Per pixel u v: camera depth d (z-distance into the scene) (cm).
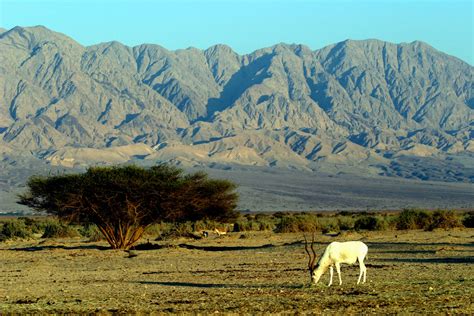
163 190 7662
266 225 11931
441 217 10700
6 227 10844
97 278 4862
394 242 7819
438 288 3781
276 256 6438
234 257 6456
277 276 4669
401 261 5678
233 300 3516
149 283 4466
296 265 5491
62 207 7638
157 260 6272
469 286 3859
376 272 4766
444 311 3050
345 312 3064
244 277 4669
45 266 5859
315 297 3534
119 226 7831
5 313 3244
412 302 3303
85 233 11106
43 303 3581
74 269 5588
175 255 6775
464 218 11306
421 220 10575
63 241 9575
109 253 7038
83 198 7644
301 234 9950
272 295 3659
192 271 5216
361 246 3919
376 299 3409
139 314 3152
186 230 10400
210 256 6631
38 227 12238
